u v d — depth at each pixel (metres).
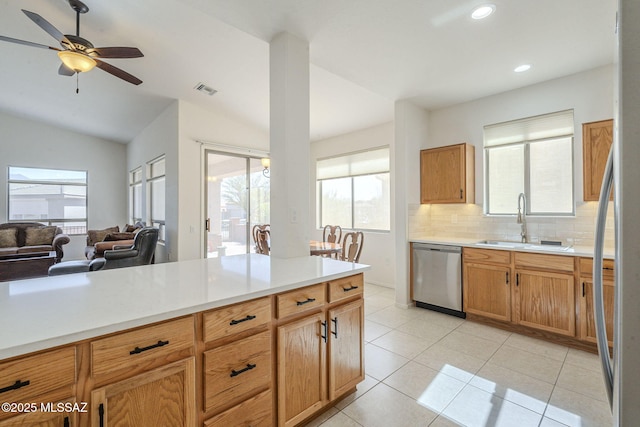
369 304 3.82
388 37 2.31
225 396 1.30
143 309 1.14
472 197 3.57
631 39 0.64
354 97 3.96
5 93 5.08
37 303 1.20
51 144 7.03
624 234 0.65
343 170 5.46
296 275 1.73
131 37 3.14
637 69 0.63
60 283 1.52
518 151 3.35
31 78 4.45
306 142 2.38
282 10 1.99
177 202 4.74
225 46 3.21
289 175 2.27
